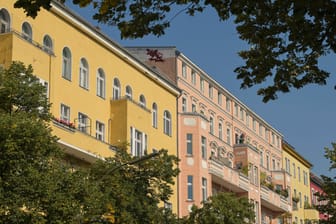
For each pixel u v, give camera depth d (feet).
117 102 143.43
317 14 38.99
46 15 123.65
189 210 171.63
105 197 94.38
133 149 144.25
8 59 107.76
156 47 183.01
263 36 44.06
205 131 183.32
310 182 304.71
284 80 45.70
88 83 136.67
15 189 71.05
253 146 222.69
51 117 82.58
